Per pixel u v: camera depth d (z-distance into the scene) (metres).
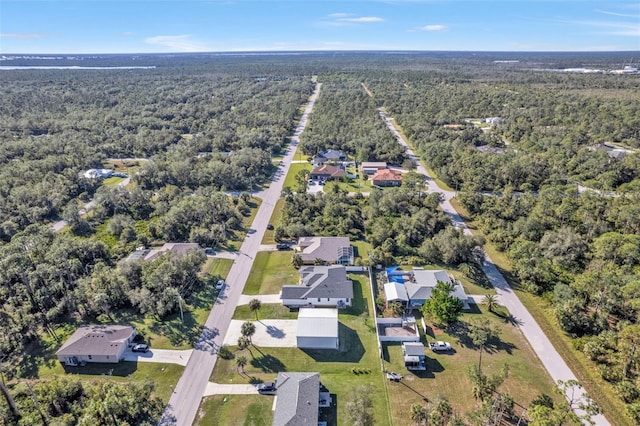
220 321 66.69
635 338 53.66
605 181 119.94
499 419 47.16
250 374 55.88
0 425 47.31
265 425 47.81
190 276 76.94
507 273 80.19
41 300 68.69
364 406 47.81
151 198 118.50
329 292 70.50
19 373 56.81
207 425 47.97
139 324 66.12
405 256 86.00
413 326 65.12
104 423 47.41
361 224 101.88
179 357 59.03
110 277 71.19
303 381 51.12
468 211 108.31
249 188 127.38
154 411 49.44
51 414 49.25
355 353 59.97
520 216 100.25
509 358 58.47
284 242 93.88
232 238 95.62
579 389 52.50
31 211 103.62
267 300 72.31
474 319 66.88
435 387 53.62
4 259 75.19
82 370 56.97
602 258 80.50
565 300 66.69
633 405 47.31
